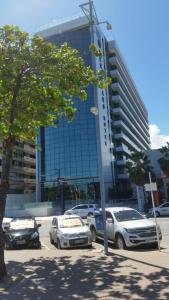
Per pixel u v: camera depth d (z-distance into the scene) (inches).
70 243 627.8
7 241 664.4
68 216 720.3
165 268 383.2
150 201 2190.0
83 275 370.3
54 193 2965.1
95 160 2918.3
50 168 3041.3
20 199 2736.2
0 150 449.4
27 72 431.2
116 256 474.9
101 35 3331.7
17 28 438.0
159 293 293.1
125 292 300.5
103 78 482.6
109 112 3363.7
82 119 2984.7
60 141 3034.0
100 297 289.6
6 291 319.3
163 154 2269.9
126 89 4035.4
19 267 425.4
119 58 3828.7
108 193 2984.7
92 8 605.6
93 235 732.0
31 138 522.3
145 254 481.7
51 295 302.4
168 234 771.4
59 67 438.0
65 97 500.7
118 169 3462.1
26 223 719.7
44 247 695.1
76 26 3031.5
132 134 4195.4
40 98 427.2
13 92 431.8
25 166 3683.6
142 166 2143.2
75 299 287.4
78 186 2915.8
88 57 2812.5
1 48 422.6
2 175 406.3
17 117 433.7
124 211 647.1
